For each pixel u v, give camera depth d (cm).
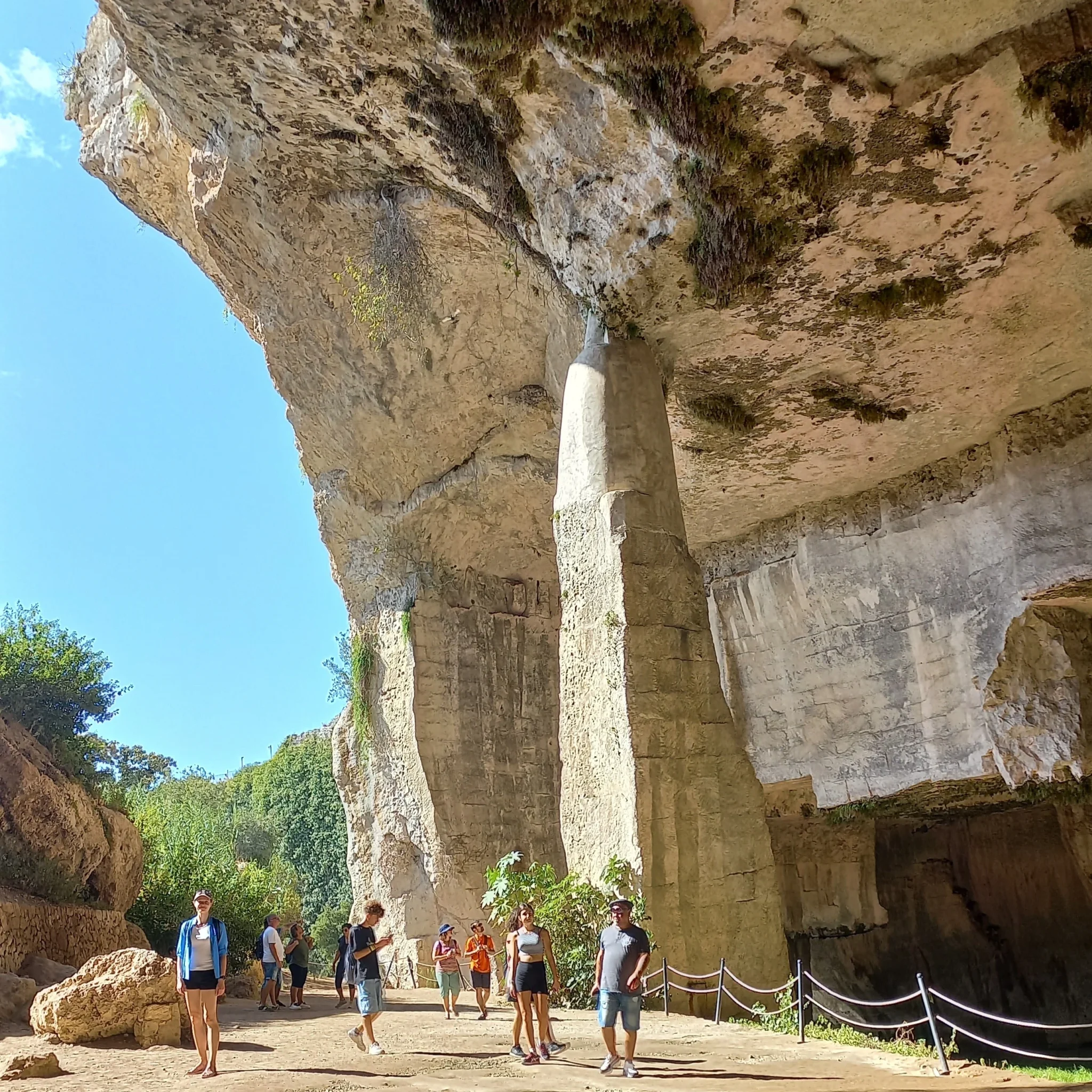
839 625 1527
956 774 1376
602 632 943
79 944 1439
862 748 1487
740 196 906
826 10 771
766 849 926
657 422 1002
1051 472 1291
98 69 1639
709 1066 668
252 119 1152
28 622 1867
